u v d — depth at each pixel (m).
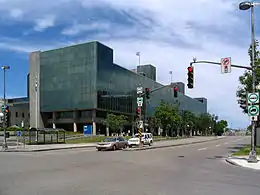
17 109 103.88
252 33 21.58
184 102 147.25
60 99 87.81
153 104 112.44
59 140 55.12
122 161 21.34
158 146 43.09
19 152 33.12
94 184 11.68
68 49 87.31
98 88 83.50
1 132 66.25
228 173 15.32
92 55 83.75
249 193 10.18
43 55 91.25
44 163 19.88
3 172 15.25
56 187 11.02
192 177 13.76
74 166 18.06
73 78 86.19
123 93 95.88
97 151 33.47
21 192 10.10
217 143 56.69
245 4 20.06
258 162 20.22
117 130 83.62
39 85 91.19
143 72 120.56
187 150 35.31
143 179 13.01
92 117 84.50
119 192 10.12
